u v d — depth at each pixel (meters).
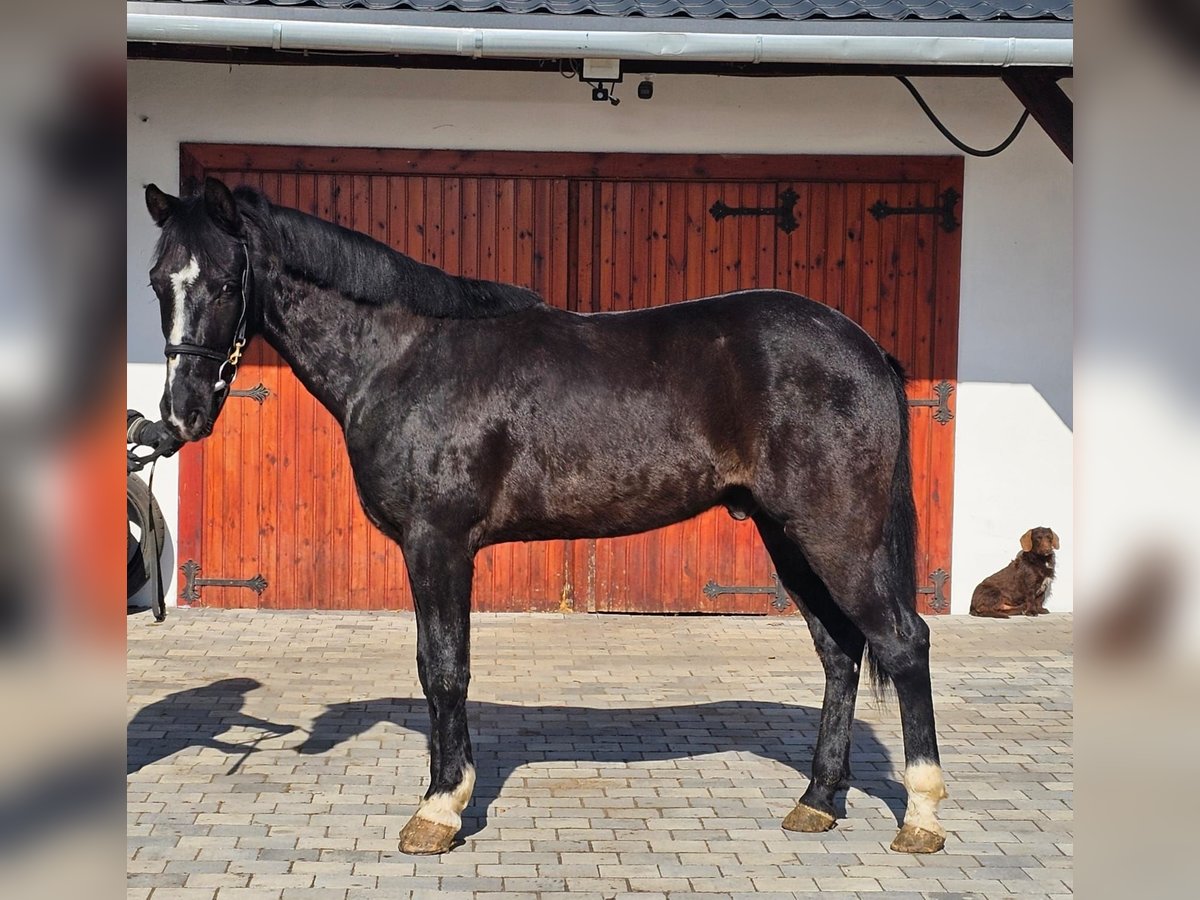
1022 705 5.91
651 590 7.65
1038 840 4.25
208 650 6.70
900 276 7.63
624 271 7.57
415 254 7.50
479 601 7.65
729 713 5.71
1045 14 5.88
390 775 4.82
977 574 7.79
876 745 5.28
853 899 3.77
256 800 4.54
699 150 7.53
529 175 7.49
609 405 4.09
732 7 5.97
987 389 7.70
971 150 7.02
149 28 5.70
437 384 4.12
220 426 7.52
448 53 5.81
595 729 5.46
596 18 5.86
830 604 4.35
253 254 4.09
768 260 7.60
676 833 4.28
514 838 4.22
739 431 4.06
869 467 3.97
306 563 7.60
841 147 7.55
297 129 7.41
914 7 6.03
